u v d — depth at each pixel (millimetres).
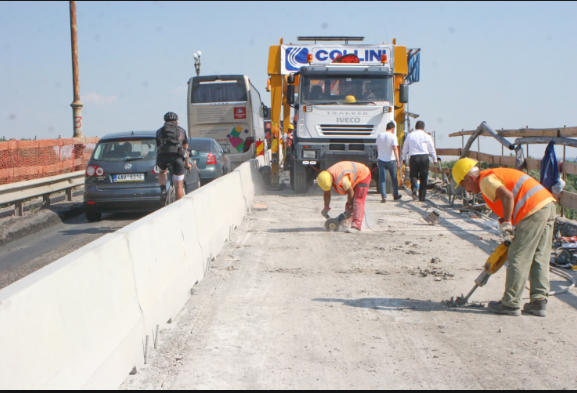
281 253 7449
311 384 3445
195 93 22938
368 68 14141
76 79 18984
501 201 4656
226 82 22875
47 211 11500
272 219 10547
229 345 4117
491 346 4078
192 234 5902
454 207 12008
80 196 15914
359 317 4773
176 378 3541
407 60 16344
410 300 5289
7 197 10469
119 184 10570
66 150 13969
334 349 4035
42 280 2564
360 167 9133
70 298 2834
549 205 4703
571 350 3979
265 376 3566
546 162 7875
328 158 14047
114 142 10852
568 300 5262
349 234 8859
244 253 7438
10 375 2225
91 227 10469
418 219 10375
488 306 4945
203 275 6086
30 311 2418
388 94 14250
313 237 8625
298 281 5996
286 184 19141
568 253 6707
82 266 3033
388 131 12922
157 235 4602
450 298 5270
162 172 9742
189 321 4668
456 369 3666
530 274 4875
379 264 6793
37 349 2445
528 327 4500
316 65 14156
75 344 2820
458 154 14531
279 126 16562
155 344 4082
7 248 8602
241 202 10422
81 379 2809
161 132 9586
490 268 4895
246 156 22969
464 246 7828
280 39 15891
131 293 3787
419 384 3438
